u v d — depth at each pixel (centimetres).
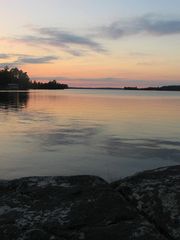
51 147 1944
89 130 2742
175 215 318
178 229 306
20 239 296
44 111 4891
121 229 300
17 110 5012
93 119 3725
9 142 2116
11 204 347
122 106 6378
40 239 294
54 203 343
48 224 312
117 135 2472
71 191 359
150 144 2084
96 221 314
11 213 331
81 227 309
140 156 1714
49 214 326
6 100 8112
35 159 1622
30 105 6281
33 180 390
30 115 4188
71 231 304
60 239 294
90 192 355
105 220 314
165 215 320
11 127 2897
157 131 2727
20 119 3641
